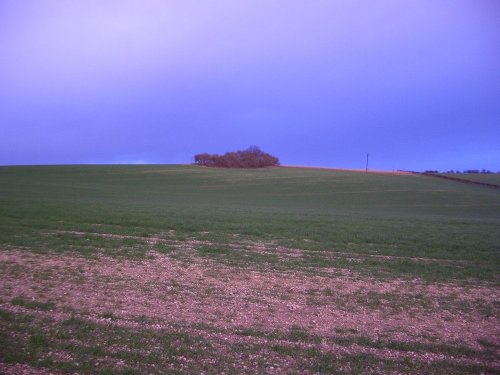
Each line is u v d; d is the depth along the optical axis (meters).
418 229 25.17
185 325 7.86
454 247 18.88
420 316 9.24
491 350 7.23
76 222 23.53
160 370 5.84
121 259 14.41
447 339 7.76
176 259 14.85
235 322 8.26
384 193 69.81
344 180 88.56
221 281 11.83
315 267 14.30
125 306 9.00
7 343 6.53
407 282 12.51
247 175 96.50
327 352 6.80
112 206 34.53
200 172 100.75
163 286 10.91
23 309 8.40
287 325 8.23
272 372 5.94
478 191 75.44
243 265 14.23
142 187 73.12
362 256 16.77
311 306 9.70
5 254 14.48
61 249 15.72
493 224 30.09
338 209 47.69
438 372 6.19
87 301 9.25
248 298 10.12
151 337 7.08
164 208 35.44
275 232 22.45
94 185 72.38
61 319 7.86
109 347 6.55
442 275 13.52
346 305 9.88
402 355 6.82
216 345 6.87
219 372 5.87
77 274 11.89
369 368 6.23
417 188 76.00
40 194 50.28
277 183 83.44
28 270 12.16
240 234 21.67
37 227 21.23
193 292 10.45
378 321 8.78
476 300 10.66
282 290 11.06
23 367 5.78
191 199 55.56
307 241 20.08
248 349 6.75
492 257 16.83
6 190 54.66
